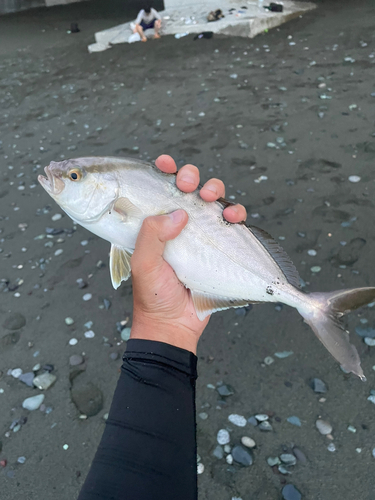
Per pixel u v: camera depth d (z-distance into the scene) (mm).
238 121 1082
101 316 622
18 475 454
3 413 515
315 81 1207
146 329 338
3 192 977
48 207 898
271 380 506
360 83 1142
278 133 992
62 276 706
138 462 220
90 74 1651
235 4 1960
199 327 355
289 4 1898
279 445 447
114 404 248
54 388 534
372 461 422
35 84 1666
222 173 885
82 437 479
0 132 1305
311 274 618
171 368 274
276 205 766
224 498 413
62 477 447
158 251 321
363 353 510
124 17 2586
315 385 492
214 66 1469
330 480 414
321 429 454
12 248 791
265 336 555
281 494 409
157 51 1722
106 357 562
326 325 324
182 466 229
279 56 1435
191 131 1083
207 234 330
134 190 320
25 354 582
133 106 1305
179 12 2014
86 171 318
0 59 2078
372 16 1617
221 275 335
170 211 322
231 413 481
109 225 326
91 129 1216
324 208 737
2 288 700
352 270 611
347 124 970
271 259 338
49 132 1248
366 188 762
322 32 1566
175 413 248
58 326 616
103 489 208
